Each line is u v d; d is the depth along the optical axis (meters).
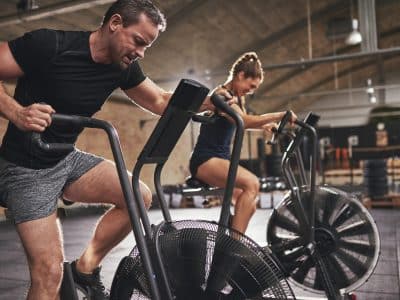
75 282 1.62
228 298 1.09
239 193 2.25
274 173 11.38
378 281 2.61
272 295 1.05
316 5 9.12
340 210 2.06
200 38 8.59
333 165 13.83
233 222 2.10
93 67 1.34
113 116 9.27
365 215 2.02
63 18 6.37
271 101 14.08
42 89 1.31
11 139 1.34
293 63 7.64
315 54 11.65
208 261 1.11
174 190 8.59
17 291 2.63
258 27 9.24
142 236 1.11
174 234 1.13
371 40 6.56
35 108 1.08
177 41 8.29
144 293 1.17
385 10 10.44
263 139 11.37
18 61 1.24
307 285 2.04
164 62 8.84
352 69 13.77
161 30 1.29
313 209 1.97
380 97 15.19
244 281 1.08
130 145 9.81
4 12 5.72
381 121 15.27
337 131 15.29
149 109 1.70
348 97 15.78
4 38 6.43
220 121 2.13
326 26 10.25
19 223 1.34
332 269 2.04
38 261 1.34
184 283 1.12
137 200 1.16
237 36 9.23
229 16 8.30
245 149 13.95
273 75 12.19
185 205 8.48
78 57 1.30
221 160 2.17
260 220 5.91
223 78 10.62
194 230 1.13
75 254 3.85
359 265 2.02
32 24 6.27
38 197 1.34
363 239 2.06
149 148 1.16
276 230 2.26
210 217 6.85
